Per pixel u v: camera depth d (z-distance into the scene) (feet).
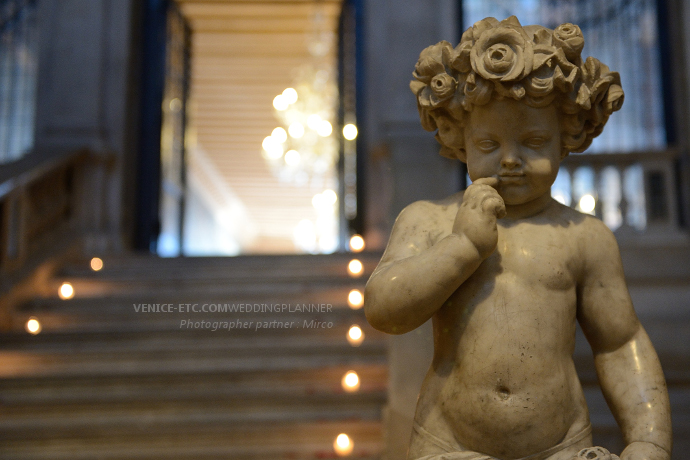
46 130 24.75
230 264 20.17
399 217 4.77
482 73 4.04
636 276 15.99
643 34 23.62
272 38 40.47
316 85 34.06
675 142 21.76
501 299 4.21
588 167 20.02
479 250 3.99
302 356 14.93
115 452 12.61
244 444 12.73
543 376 4.09
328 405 13.38
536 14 24.95
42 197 22.41
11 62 26.94
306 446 12.60
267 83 45.80
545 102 4.12
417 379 8.76
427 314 4.04
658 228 19.30
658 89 23.31
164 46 27.78
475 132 4.30
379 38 26.81
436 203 4.75
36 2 27.17
